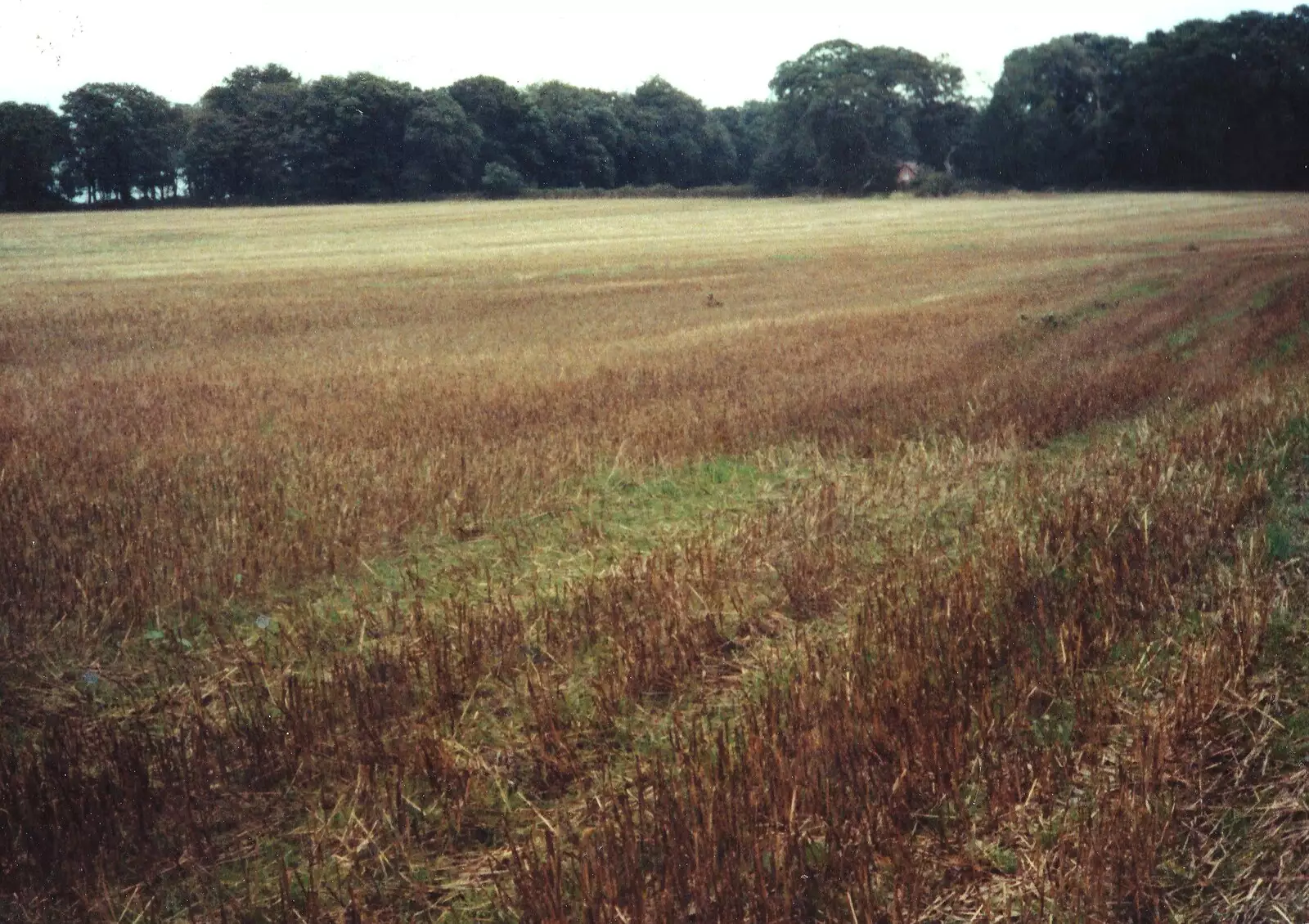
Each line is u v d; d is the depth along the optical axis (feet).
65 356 53.72
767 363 44.01
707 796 11.59
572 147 377.71
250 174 358.84
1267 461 24.44
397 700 14.96
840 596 18.86
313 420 34.32
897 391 36.37
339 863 11.65
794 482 26.71
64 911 10.91
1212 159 284.61
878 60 322.75
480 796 12.78
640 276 98.84
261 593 19.84
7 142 320.50
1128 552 19.12
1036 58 302.25
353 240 164.35
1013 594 17.72
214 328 65.05
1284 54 271.49
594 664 16.35
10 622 17.94
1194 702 13.44
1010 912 10.25
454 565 21.50
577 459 28.55
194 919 10.82
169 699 15.90
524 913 10.24
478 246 146.82
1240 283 65.67
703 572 19.53
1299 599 16.90
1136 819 11.10
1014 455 27.99
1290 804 11.69
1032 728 13.37
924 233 153.79
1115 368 38.42
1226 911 10.18
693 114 414.21
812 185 333.01
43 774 13.16
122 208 335.26
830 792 11.77
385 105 340.59
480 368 45.68
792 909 10.18
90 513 23.20
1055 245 119.03
